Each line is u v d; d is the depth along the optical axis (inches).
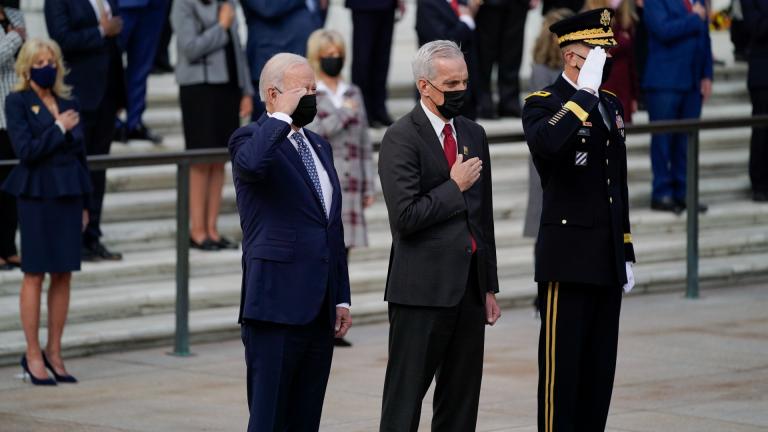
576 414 955.3
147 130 1749.5
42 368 1240.2
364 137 1405.0
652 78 1823.3
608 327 943.7
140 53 1738.4
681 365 1306.6
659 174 1840.6
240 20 2158.0
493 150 1895.9
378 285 1585.9
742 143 2089.1
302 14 1691.7
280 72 866.1
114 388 1229.1
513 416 1127.6
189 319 1435.8
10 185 1224.2
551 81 1465.3
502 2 1934.1
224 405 1170.0
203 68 1585.9
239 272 1578.5
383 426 919.7
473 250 916.0
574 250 922.7
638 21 2007.9
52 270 1226.0
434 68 900.0
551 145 902.4
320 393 899.4
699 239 1781.5
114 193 1669.5
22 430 1080.2
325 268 877.8
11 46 1437.0
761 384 1233.4
